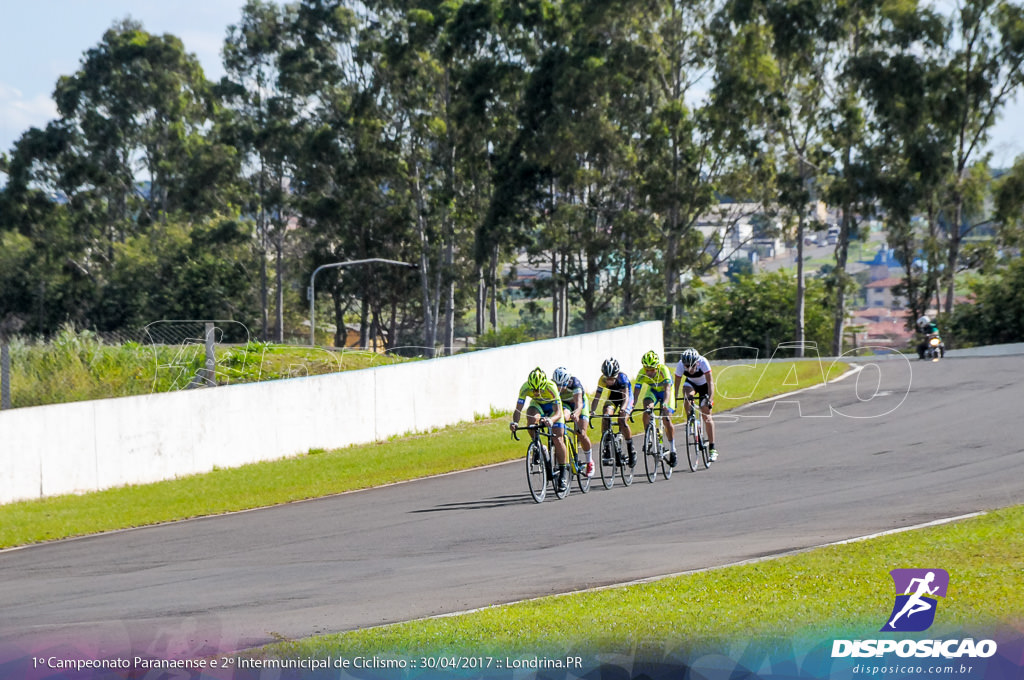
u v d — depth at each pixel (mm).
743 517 29797
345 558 26703
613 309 184875
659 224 160125
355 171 173375
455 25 159500
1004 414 49375
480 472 43188
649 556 24781
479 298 197875
